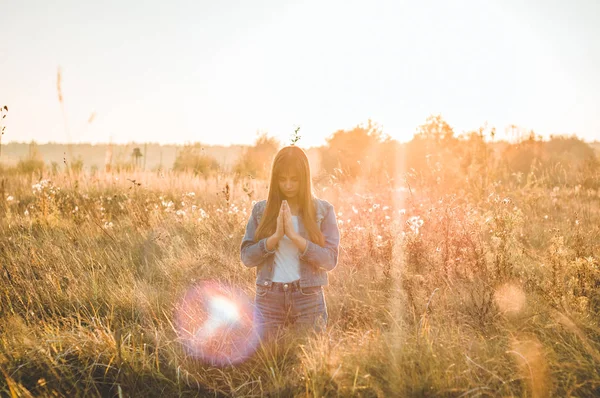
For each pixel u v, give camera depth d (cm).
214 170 1764
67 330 396
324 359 301
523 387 291
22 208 970
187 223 772
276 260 341
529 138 1806
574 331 343
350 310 430
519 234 679
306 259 328
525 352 319
